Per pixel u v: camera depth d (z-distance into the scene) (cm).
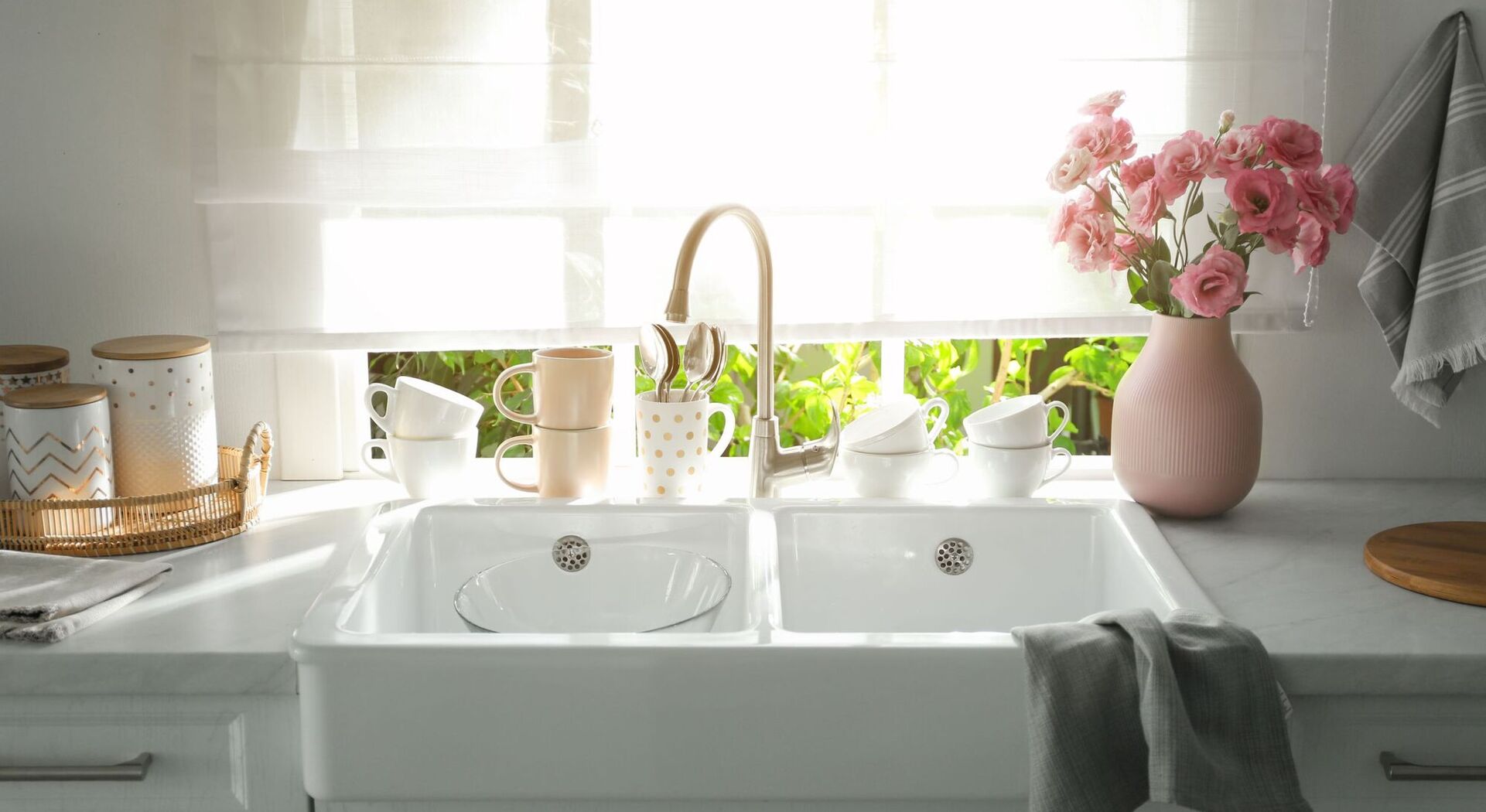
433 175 169
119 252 173
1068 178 152
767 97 170
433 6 165
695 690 119
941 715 119
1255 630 127
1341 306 178
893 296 177
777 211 174
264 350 174
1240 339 181
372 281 174
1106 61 170
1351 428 182
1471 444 182
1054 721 113
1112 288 178
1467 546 147
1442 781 125
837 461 183
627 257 175
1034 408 164
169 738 126
